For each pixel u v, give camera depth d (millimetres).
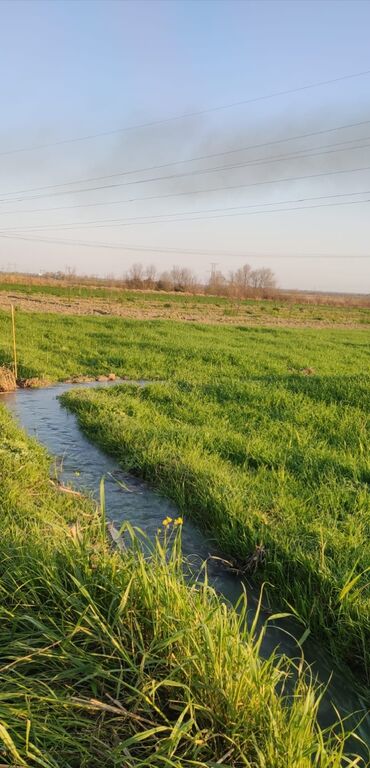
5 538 3713
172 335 22969
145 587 2875
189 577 4277
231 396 10516
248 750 2268
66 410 10148
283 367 15328
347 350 21891
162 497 5914
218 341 21953
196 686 2434
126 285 79250
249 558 4484
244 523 4824
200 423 8766
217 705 2389
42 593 3092
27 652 2652
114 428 8016
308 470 6316
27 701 2230
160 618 2734
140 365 15562
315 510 5184
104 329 24219
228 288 85625
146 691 2436
